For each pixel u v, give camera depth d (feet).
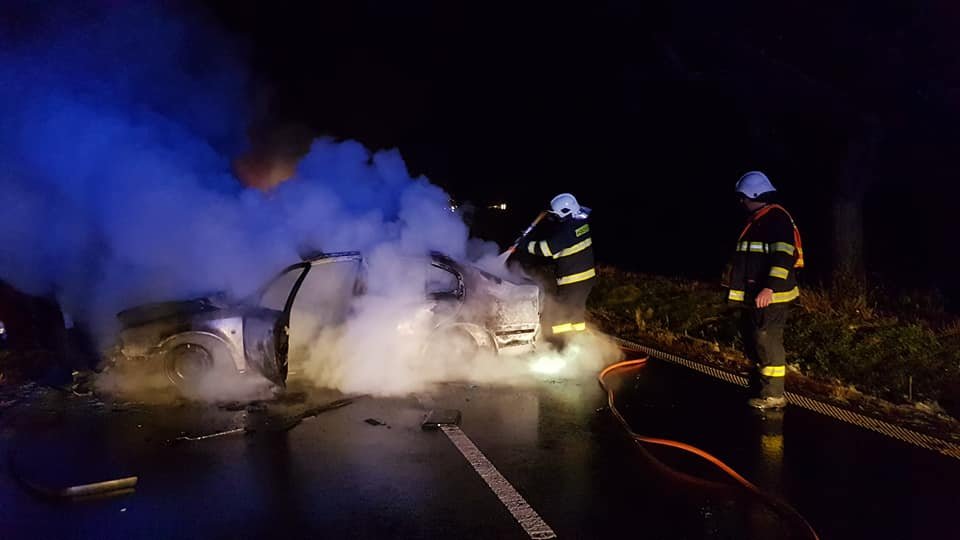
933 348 26.86
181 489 16.46
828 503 15.99
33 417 20.89
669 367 27.14
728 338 30.55
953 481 17.13
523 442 19.40
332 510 15.51
